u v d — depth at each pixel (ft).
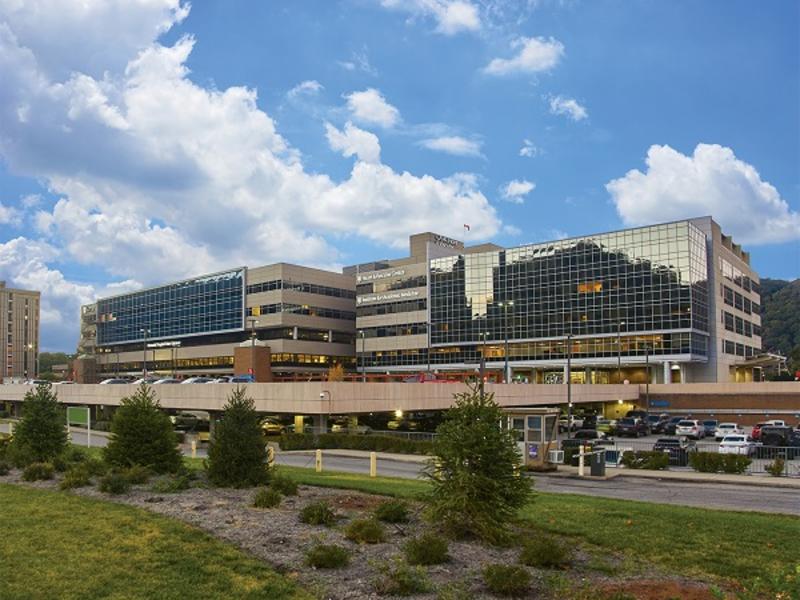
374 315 413.18
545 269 344.08
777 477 100.27
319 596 29.89
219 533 40.42
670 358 300.20
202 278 448.65
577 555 37.83
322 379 314.76
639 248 313.53
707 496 78.43
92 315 569.23
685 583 32.30
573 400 228.84
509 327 352.69
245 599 29.32
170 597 29.48
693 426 197.98
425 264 393.09
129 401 71.82
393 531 41.78
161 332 480.64
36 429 83.82
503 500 41.01
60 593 29.86
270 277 404.16
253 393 152.66
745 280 389.19
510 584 30.19
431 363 382.83
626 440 189.37
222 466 59.36
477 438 42.06
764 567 35.37
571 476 100.83
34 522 43.01
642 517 50.31
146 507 48.42
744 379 368.89
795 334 639.76
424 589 30.42
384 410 153.48
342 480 73.51
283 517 45.09
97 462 67.62
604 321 321.32
